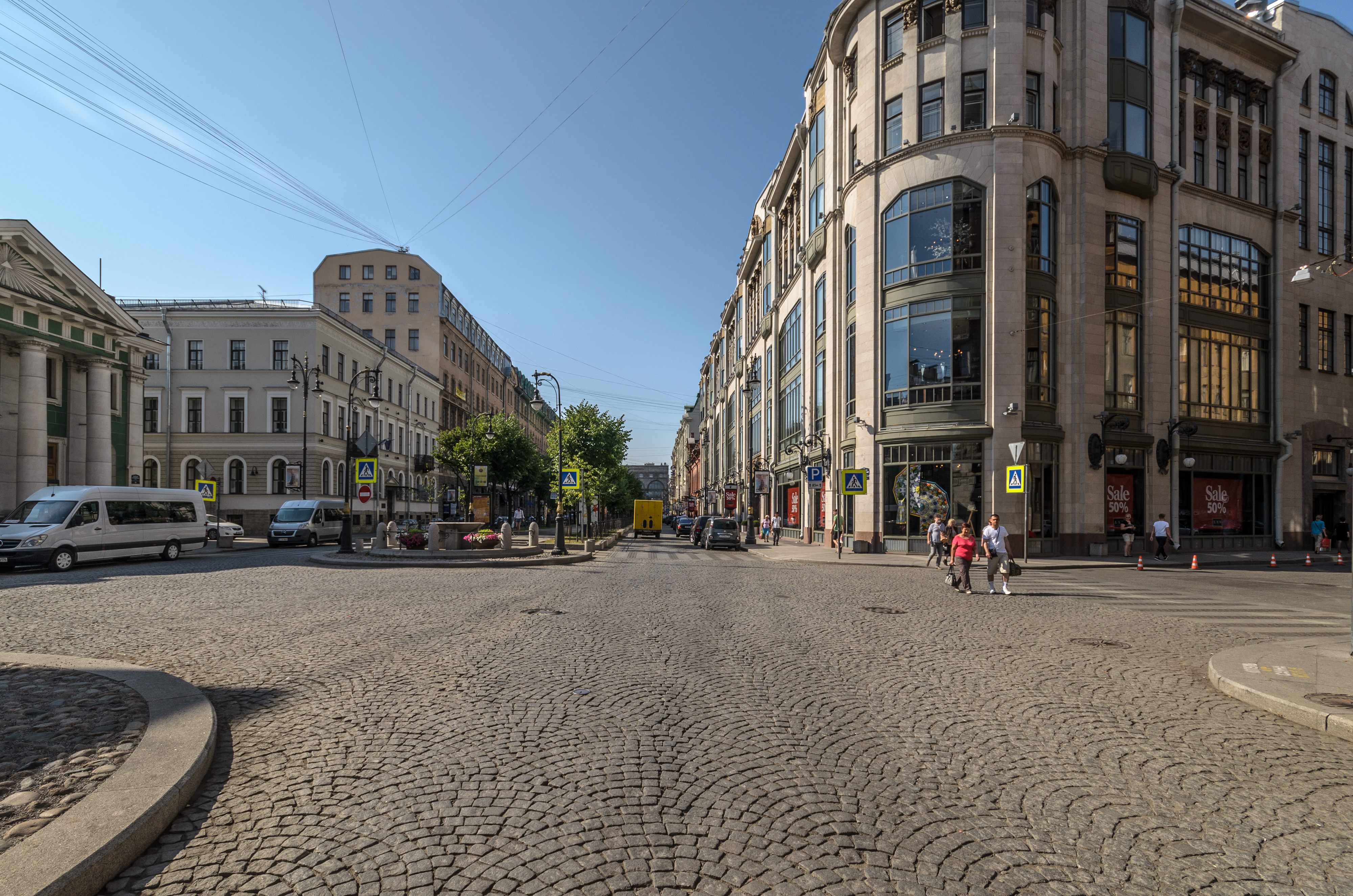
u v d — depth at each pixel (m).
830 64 31.50
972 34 24.77
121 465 30.98
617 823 3.74
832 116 31.11
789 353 41.06
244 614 10.50
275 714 5.54
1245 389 29.34
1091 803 4.14
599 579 16.83
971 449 24.16
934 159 25.05
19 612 10.49
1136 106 26.62
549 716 5.57
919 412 25.11
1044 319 24.53
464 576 17.05
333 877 3.15
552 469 51.38
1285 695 6.17
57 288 26.33
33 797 3.62
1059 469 24.83
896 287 25.98
